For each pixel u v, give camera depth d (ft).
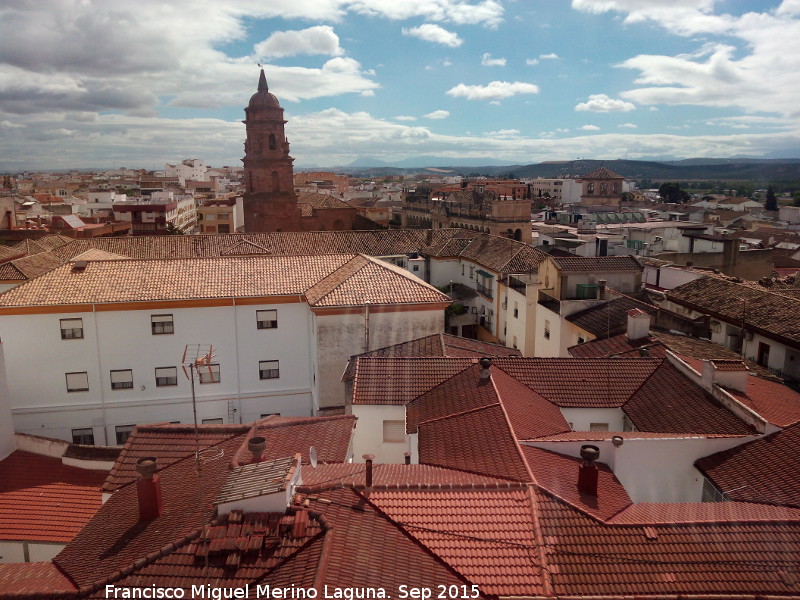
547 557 47.14
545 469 58.90
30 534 75.25
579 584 45.03
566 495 54.49
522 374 85.76
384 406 80.69
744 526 50.42
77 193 624.18
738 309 114.62
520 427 67.77
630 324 106.11
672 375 83.71
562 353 130.31
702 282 132.26
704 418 71.92
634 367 87.40
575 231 286.87
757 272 201.87
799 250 280.10
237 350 124.06
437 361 87.61
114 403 120.47
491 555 46.78
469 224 314.55
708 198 642.22
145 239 210.18
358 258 138.41
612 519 52.29
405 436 80.59
